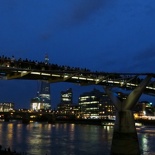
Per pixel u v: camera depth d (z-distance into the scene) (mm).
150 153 77562
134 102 62125
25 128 199125
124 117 62344
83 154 74812
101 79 67938
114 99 64500
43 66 60812
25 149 83312
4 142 100188
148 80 61594
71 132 163000
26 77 60688
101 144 98625
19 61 57812
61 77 63250
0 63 56062
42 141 107188
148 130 186250
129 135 61438
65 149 84562
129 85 76688
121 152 61156
